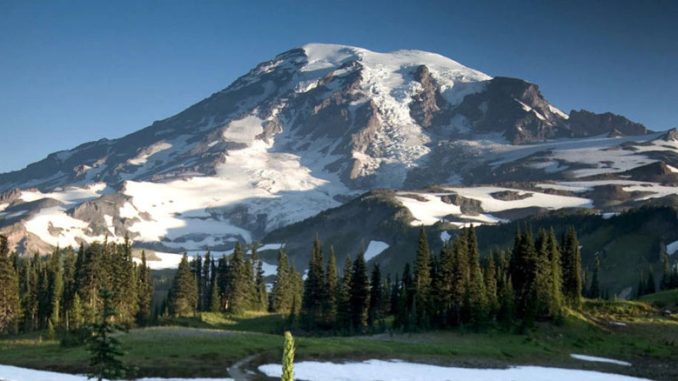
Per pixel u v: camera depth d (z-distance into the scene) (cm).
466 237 14175
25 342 11125
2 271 13338
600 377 8544
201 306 19325
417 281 13675
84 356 8194
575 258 14075
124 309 14675
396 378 7700
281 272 19188
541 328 12162
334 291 15388
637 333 12138
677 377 8800
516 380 8038
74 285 14850
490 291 12862
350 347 9662
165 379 6844
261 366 7938
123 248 16150
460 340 11431
